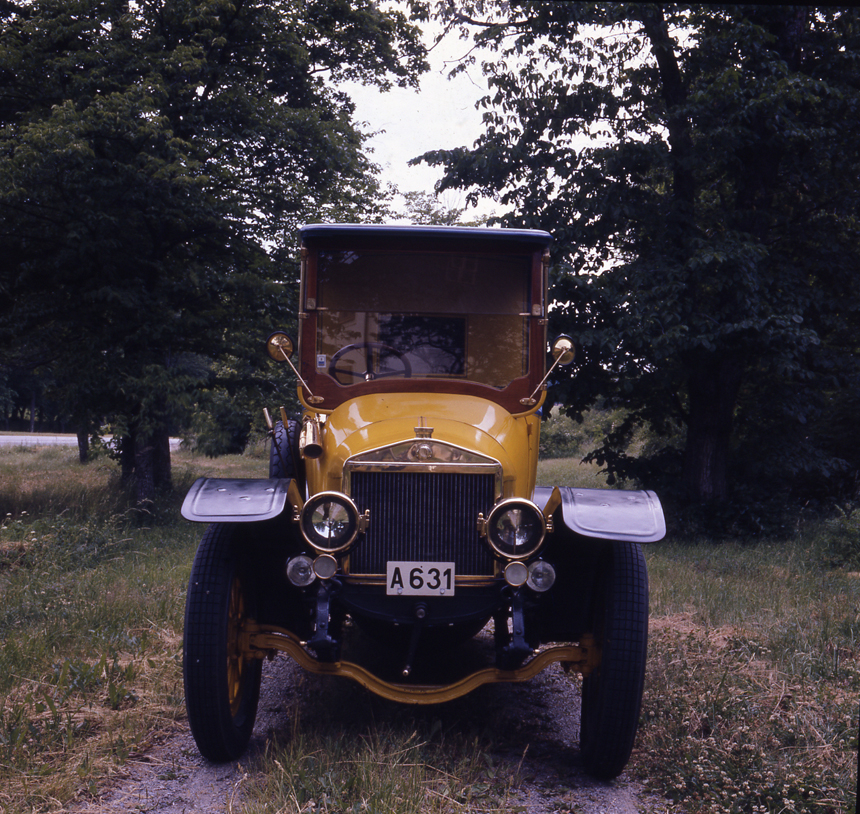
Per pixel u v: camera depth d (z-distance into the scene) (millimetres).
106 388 12312
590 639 4008
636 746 4137
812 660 5426
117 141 11695
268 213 13938
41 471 22188
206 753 3828
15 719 4098
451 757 3885
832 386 14086
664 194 12938
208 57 13352
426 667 5289
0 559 7941
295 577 3672
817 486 15383
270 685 5109
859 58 12273
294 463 4477
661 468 13812
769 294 11836
